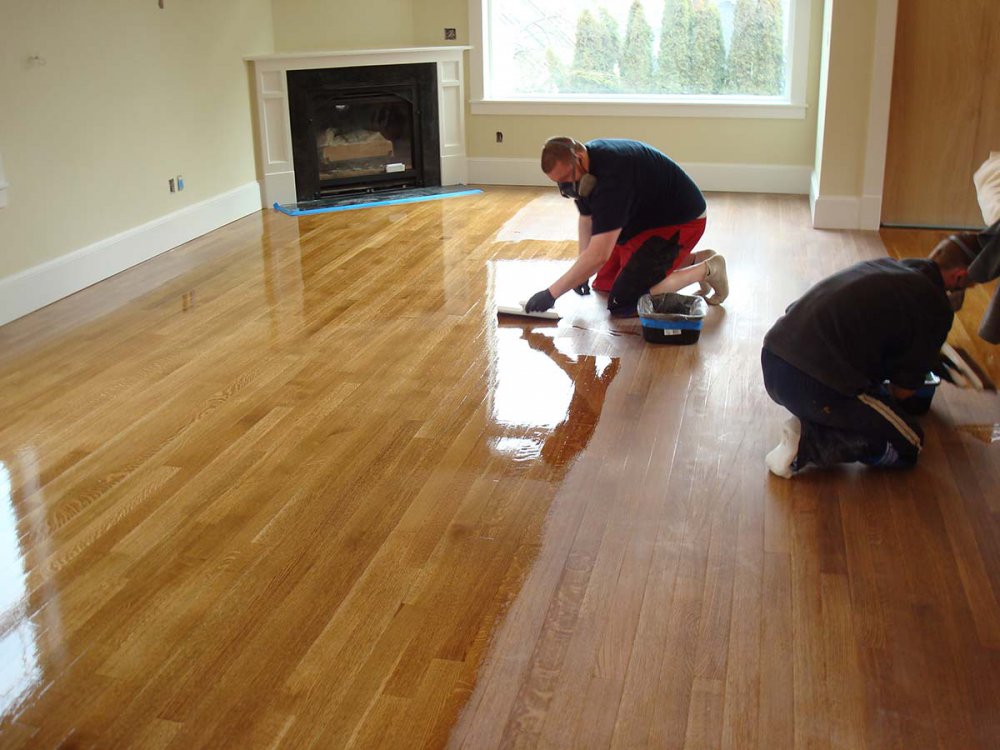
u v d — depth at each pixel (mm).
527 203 6781
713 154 7055
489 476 3066
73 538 2777
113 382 3854
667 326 4082
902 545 2656
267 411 3553
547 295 4293
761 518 2801
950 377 3297
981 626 2322
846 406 2896
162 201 5730
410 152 7309
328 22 6941
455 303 4680
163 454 3252
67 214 4965
